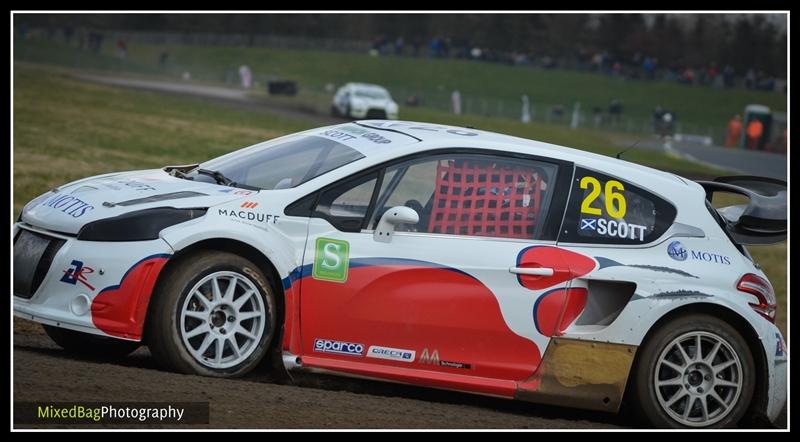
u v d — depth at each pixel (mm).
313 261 19750
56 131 80125
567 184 21469
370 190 20406
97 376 18312
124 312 18766
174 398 17391
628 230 21625
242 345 19672
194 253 19266
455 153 21062
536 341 20719
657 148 146875
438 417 19094
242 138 92938
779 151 170000
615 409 21078
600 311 21031
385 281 20016
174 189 20516
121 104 117438
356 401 19328
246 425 16562
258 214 19750
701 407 21391
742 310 21500
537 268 20656
